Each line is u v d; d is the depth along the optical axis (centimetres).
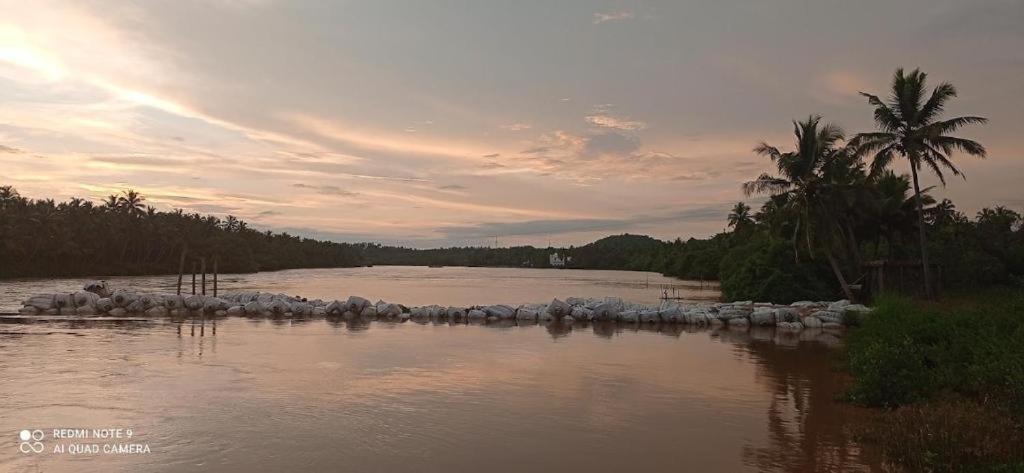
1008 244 4903
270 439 1055
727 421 1223
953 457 913
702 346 2303
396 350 2058
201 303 3259
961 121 3519
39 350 1922
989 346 1334
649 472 937
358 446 1027
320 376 1588
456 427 1148
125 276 9388
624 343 2356
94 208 10331
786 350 2212
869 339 1758
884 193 4428
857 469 950
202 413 1206
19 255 7869
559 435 1112
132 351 1923
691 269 10656
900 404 1277
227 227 14762
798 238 4166
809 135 3831
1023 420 1010
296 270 16100
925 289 3656
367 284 8019
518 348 2164
